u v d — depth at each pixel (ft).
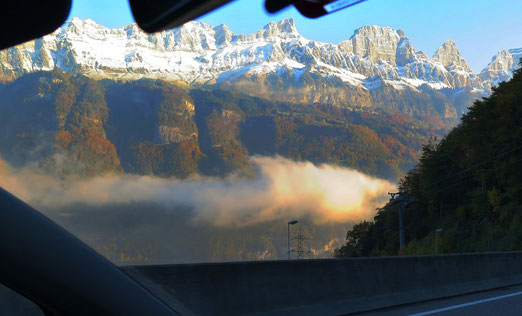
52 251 4.96
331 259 34.50
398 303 40.06
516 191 242.78
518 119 261.65
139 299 5.42
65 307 4.94
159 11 3.53
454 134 318.24
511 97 261.44
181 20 3.54
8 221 4.77
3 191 4.90
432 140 329.72
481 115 284.00
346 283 35.47
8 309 5.17
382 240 376.89
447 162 314.35
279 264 30.14
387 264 40.47
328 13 3.62
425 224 330.54
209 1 3.43
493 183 280.31
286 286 30.37
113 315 5.20
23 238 4.81
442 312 37.47
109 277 5.31
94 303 5.10
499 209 246.88
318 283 32.91
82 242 5.31
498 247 212.64
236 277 27.27
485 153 274.36
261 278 28.84
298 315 30.37
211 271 26.02
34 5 3.64
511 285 59.82
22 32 3.73
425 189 321.73
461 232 261.44
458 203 310.65
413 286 43.09
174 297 23.99
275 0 3.59
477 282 53.67
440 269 47.88
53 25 3.72
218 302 26.00
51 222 5.14
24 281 4.76
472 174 291.58
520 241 201.87
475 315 36.42
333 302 33.68
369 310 36.47
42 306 4.92
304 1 3.60
